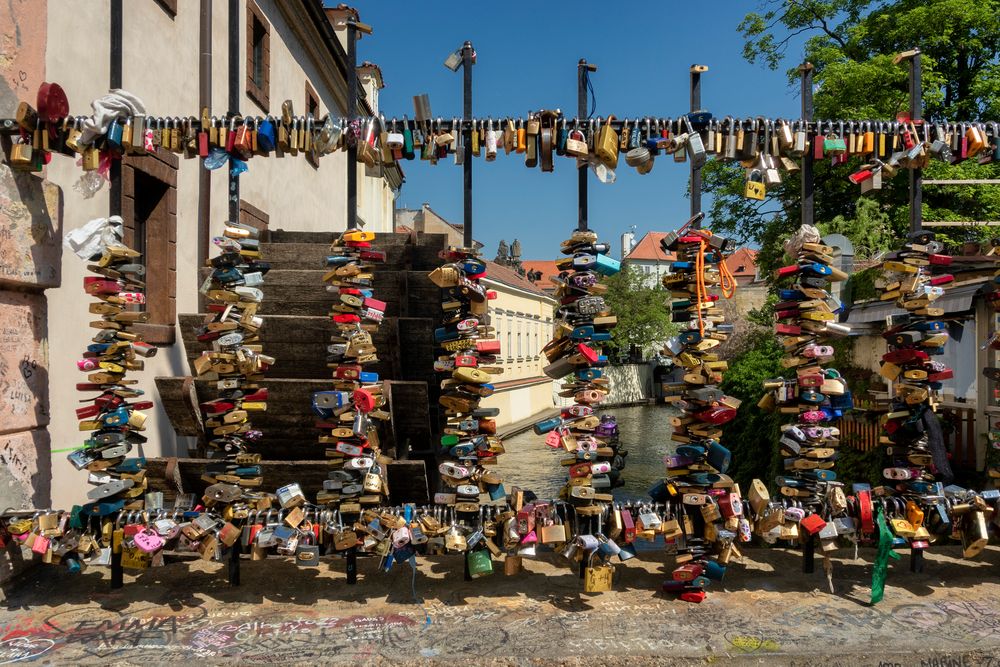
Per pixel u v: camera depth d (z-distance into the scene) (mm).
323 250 6234
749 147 2982
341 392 2943
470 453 2957
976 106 14625
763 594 3006
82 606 2941
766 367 12141
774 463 9727
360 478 3012
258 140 3037
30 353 3281
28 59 3268
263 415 4512
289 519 2914
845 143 2969
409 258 6137
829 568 2979
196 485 4336
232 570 3135
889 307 8227
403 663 2438
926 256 3055
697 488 2844
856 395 8609
